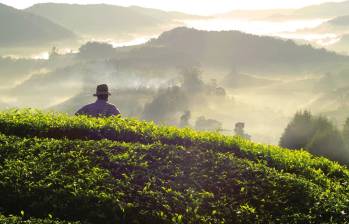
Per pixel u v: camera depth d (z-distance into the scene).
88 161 13.87
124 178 13.34
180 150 15.66
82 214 11.76
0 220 10.58
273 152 17.14
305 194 13.48
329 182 15.18
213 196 12.95
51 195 11.98
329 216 12.70
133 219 11.81
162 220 11.78
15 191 12.07
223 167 14.77
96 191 12.15
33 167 13.13
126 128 17.31
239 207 12.76
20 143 14.70
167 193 12.73
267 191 13.59
